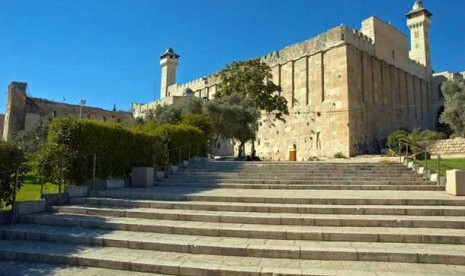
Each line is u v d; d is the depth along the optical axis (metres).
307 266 6.14
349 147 43.53
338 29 47.22
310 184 14.04
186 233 7.95
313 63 50.22
